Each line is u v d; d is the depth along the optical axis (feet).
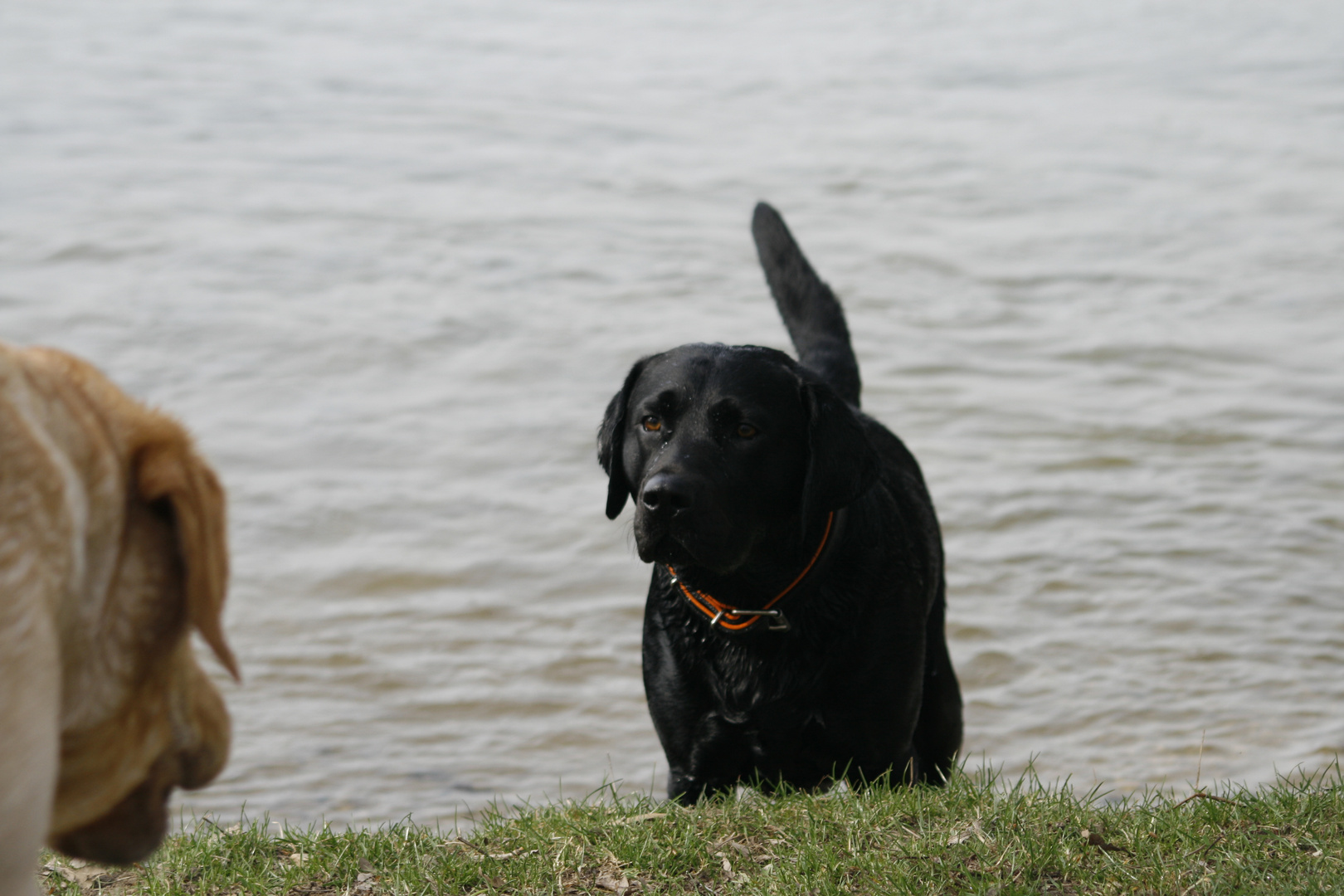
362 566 28.17
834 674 15.02
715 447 14.32
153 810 8.82
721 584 14.98
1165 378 39.55
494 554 28.84
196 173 61.98
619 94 87.66
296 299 44.65
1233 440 34.76
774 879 12.69
